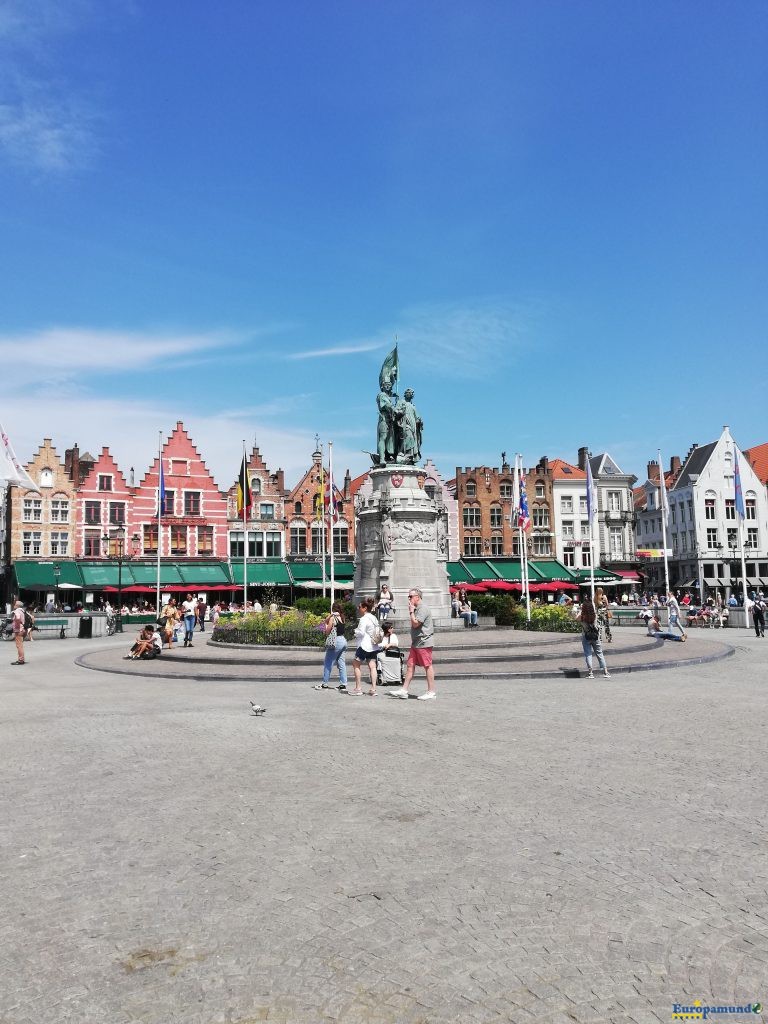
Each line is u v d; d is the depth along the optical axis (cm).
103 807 797
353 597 3173
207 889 583
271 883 593
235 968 467
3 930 522
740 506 4594
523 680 1894
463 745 1089
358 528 3191
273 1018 414
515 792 835
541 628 3036
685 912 531
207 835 705
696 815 746
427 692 1595
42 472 5956
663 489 4962
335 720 1316
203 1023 411
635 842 671
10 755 1054
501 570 6919
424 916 530
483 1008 420
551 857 638
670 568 8131
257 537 6481
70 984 451
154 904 559
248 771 944
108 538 5903
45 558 5875
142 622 5106
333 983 448
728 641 3322
